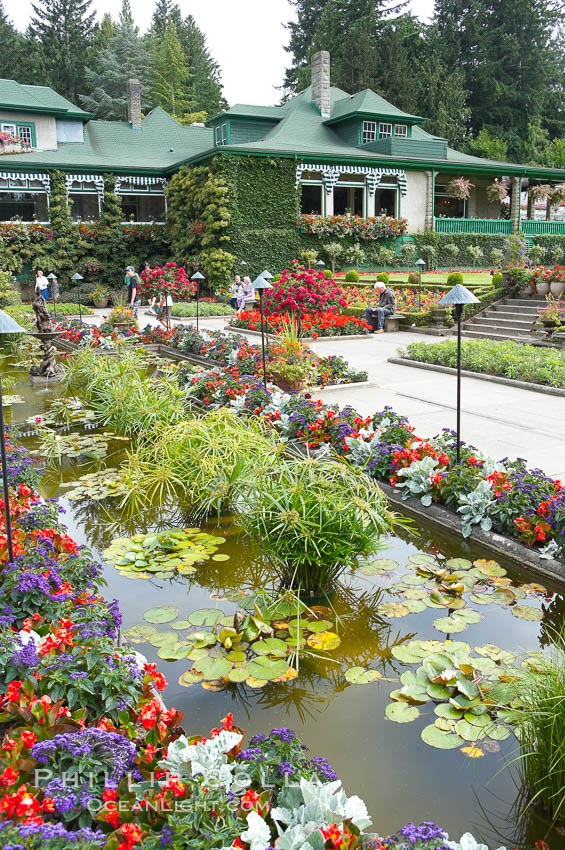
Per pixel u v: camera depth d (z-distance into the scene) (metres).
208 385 8.34
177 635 3.62
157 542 4.79
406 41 46.84
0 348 13.41
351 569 4.42
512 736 2.81
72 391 9.85
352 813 2.06
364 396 8.66
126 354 10.17
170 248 28.03
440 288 18.69
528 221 30.20
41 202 29.14
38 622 3.02
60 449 7.05
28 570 3.24
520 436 6.61
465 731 2.83
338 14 45.81
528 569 4.28
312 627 3.71
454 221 28.52
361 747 2.77
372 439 5.86
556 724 2.38
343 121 28.28
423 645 3.47
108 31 55.22
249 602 4.00
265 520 4.12
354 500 4.07
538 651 3.37
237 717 2.97
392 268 26.17
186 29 61.38
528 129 45.84
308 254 23.98
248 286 18.28
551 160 37.53
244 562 4.56
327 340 13.78
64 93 49.62
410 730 2.87
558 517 4.06
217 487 5.22
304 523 3.92
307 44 51.34
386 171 26.66
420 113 43.44
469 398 8.45
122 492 5.85
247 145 24.56
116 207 26.84
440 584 4.15
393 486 5.43
